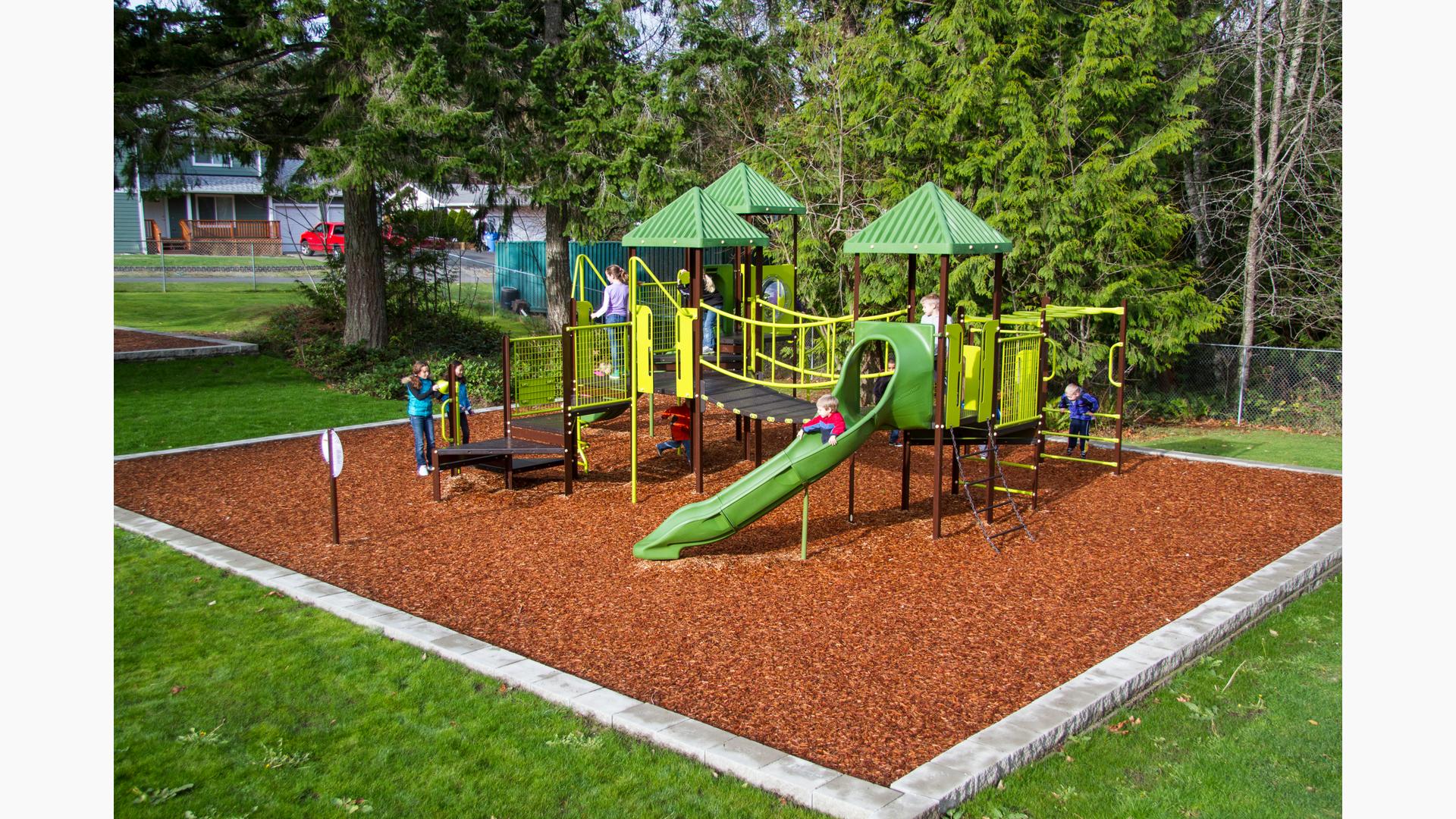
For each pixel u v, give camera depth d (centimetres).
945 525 1048
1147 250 1834
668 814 509
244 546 951
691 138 2453
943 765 539
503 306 3088
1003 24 1794
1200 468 1350
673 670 682
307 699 636
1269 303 2164
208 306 2719
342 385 1911
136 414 1608
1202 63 1859
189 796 525
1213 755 587
